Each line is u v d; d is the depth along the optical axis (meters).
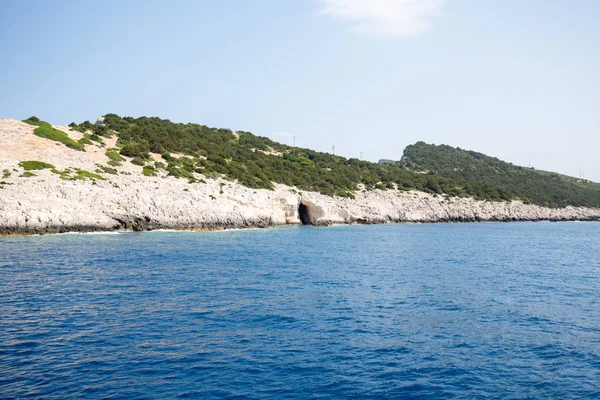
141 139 105.44
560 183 192.75
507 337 20.83
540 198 160.62
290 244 59.12
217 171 98.38
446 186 143.38
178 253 46.78
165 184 79.56
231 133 153.75
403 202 122.00
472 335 21.05
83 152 84.88
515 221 137.25
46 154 77.44
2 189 61.50
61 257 41.94
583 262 47.16
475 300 27.98
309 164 134.12
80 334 20.31
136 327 21.42
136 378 15.83
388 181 137.62
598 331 21.86
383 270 39.00
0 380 15.40
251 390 15.09
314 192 108.31
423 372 16.80
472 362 17.83
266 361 17.56
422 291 30.38
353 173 134.12
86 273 34.50
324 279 34.12
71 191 66.25
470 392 15.27
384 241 66.44
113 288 29.56
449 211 125.94
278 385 15.52
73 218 63.31
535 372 16.95
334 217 102.62
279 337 20.36
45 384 15.19
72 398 14.25
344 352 18.66
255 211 86.94
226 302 26.39
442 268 40.91
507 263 45.25
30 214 60.03
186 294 28.22
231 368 16.83
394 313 24.66
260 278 34.03
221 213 79.31
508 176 186.00
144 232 67.94
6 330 20.67
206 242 58.34
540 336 21.02
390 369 17.02
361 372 16.70
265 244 58.31
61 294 27.67
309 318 23.36
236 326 21.84
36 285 30.05
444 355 18.50
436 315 24.38
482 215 131.62
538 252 56.34
